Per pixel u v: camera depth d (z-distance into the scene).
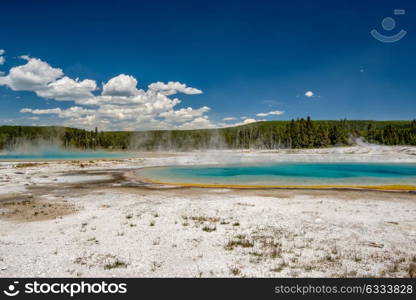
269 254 8.45
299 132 100.00
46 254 8.54
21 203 15.90
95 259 8.17
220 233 10.52
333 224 11.48
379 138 94.56
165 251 8.78
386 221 11.84
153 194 19.03
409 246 8.99
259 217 12.73
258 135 121.06
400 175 30.47
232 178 28.31
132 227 11.31
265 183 24.59
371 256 8.22
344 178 27.95
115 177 28.59
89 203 15.98
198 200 16.77
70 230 10.91
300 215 12.99
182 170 36.16
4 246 9.19
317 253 8.48
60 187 22.06
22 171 32.19
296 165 43.31
